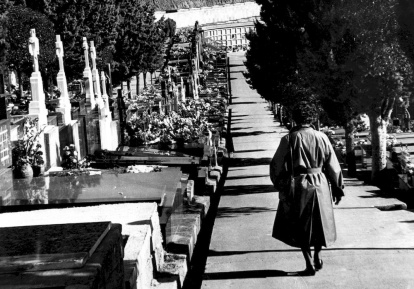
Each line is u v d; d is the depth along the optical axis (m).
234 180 25.33
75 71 44.34
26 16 30.17
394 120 39.81
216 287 8.07
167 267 9.55
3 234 5.38
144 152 20.50
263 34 34.06
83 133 21.11
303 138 8.27
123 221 9.02
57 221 9.29
